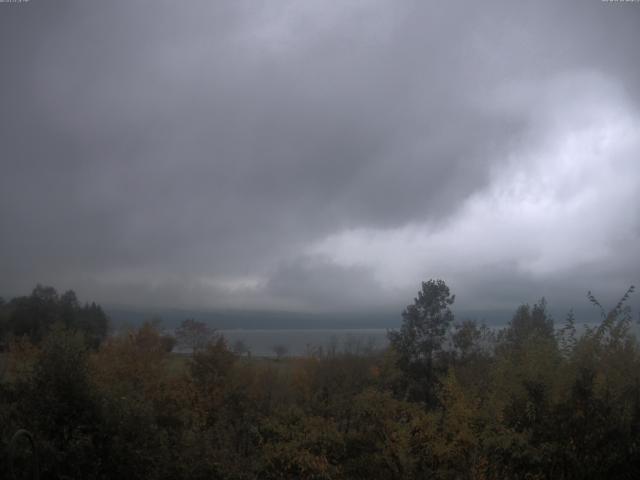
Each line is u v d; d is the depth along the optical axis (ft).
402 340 73.97
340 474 48.19
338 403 59.62
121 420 37.86
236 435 57.62
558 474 30.71
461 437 40.86
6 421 33.17
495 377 37.32
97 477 34.91
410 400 67.77
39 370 37.91
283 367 81.15
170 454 39.47
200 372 75.20
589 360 33.68
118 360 71.36
